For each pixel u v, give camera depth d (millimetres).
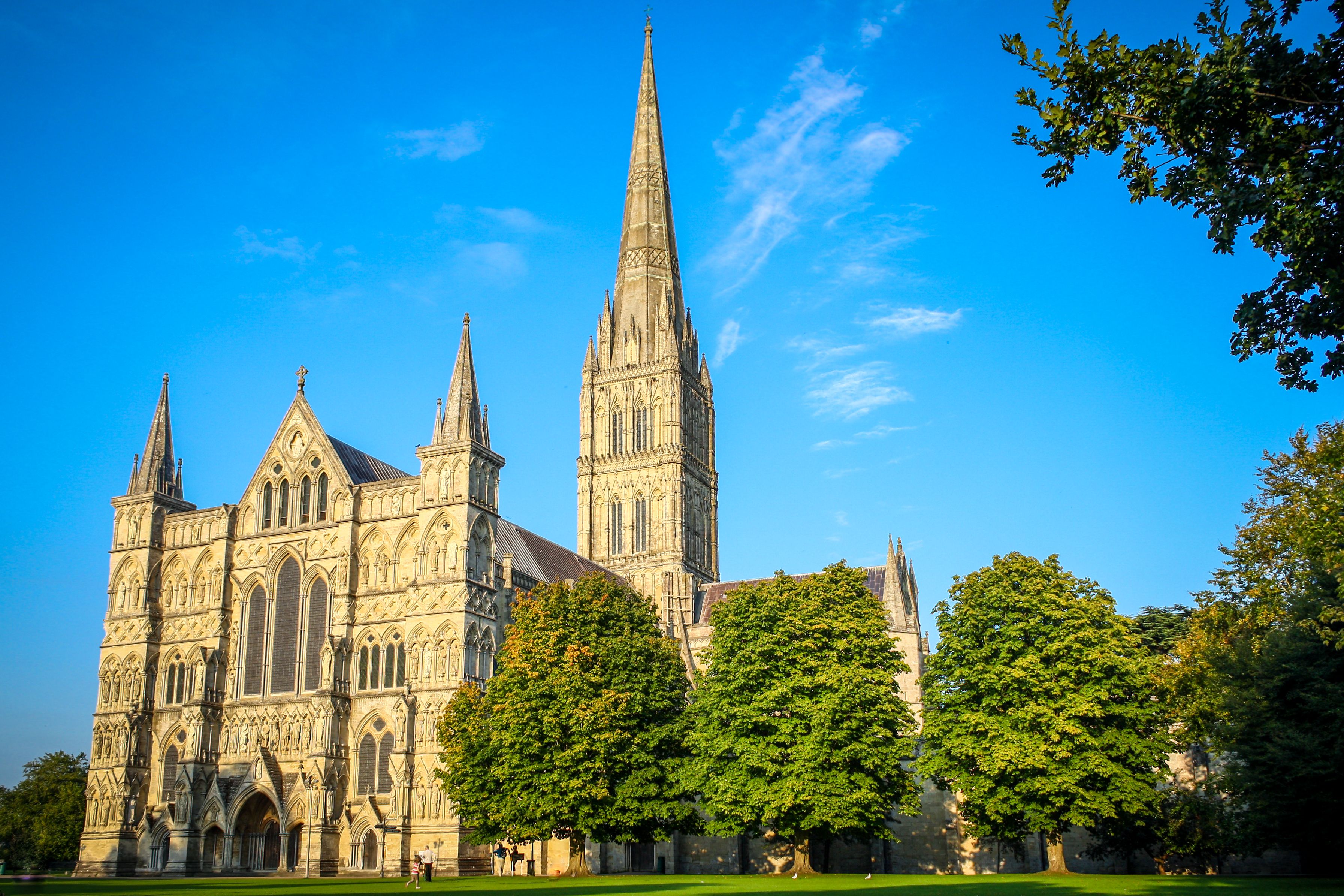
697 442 177250
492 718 86188
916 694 138000
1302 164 31641
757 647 84938
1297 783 64312
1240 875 93500
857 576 89250
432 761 102250
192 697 111875
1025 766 78312
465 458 107812
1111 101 34031
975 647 86000
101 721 116750
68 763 159500
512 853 92500
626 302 178250
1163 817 91750
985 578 87312
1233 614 79625
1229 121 33031
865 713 82875
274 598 114438
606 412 173875
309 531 113750
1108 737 80500
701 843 116875
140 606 118562
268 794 105250
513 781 84312
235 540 117750
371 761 105562
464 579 105125
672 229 185875
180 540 120375
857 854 114312
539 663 86812
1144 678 83688
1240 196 31734
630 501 168750
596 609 93000
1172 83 33344
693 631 151250
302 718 108500
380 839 102938
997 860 110062
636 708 87938
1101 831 91062
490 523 110125
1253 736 68000
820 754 80562
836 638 86438
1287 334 34844
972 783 83375
